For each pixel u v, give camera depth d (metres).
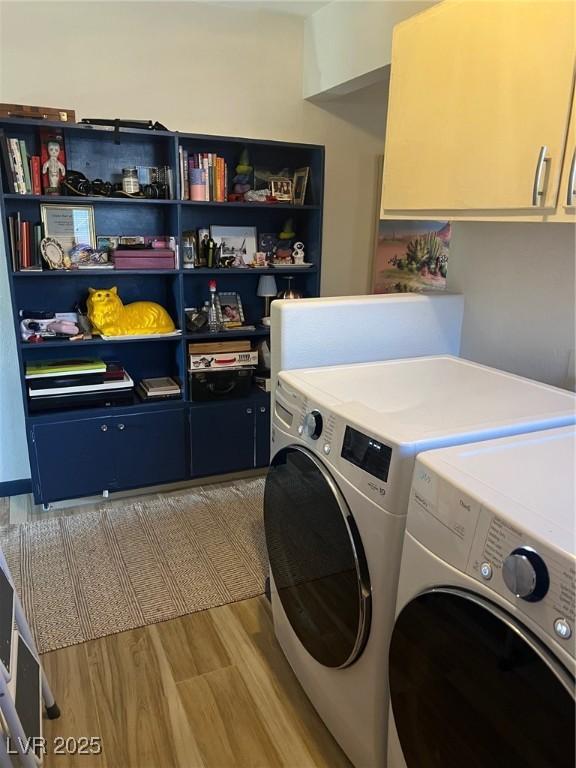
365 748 1.35
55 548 2.44
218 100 3.01
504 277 1.82
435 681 1.03
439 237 3.25
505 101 1.28
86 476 2.79
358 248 3.64
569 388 1.62
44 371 2.69
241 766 1.48
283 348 1.77
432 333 1.98
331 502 1.32
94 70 2.71
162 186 2.77
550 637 0.77
